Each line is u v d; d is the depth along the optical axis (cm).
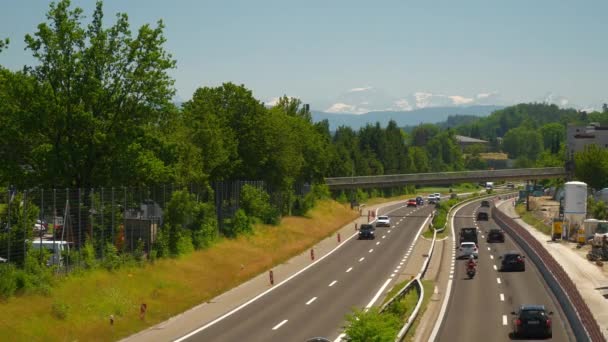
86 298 4531
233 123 10138
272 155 10544
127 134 6194
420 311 4638
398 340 3209
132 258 5662
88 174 6097
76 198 5259
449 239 10088
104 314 4359
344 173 17100
